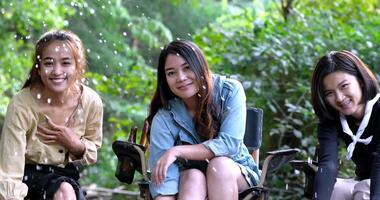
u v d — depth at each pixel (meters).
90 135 4.45
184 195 3.93
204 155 4.05
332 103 4.20
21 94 4.25
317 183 4.06
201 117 4.18
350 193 4.21
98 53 10.45
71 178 4.24
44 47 4.22
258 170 4.26
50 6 9.88
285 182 6.48
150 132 4.27
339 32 6.88
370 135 4.20
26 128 4.20
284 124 6.52
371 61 6.58
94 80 7.92
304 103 6.63
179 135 4.21
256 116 4.51
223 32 7.27
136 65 8.17
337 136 4.29
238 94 4.23
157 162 3.98
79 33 10.88
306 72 6.64
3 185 3.98
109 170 9.96
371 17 7.40
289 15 7.47
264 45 6.68
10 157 4.09
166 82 4.26
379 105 4.19
